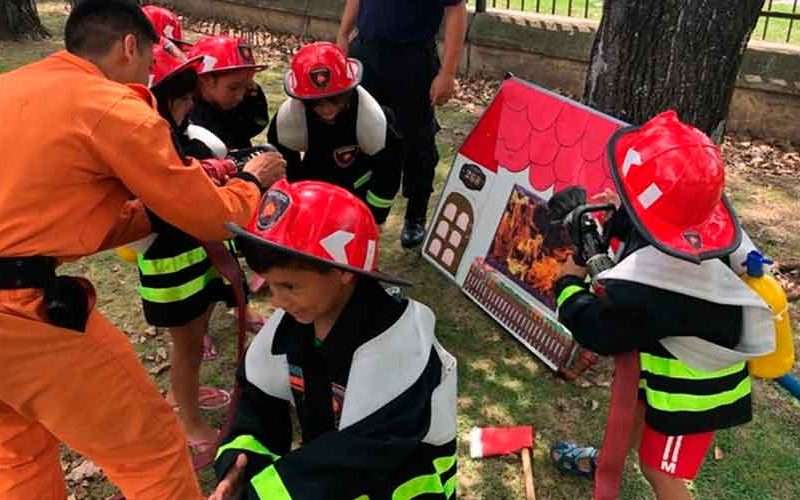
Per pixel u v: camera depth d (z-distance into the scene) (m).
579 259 2.33
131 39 2.16
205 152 2.68
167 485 2.31
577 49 6.96
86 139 1.95
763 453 3.14
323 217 1.67
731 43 3.54
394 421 1.71
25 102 1.95
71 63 2.05
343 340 1.77
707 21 3.49
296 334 1.87
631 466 3.07
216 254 2.57
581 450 3.02
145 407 2.24
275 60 8.20
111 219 2.10
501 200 4.02
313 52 3.16
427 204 4.72
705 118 3.67
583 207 2.33
